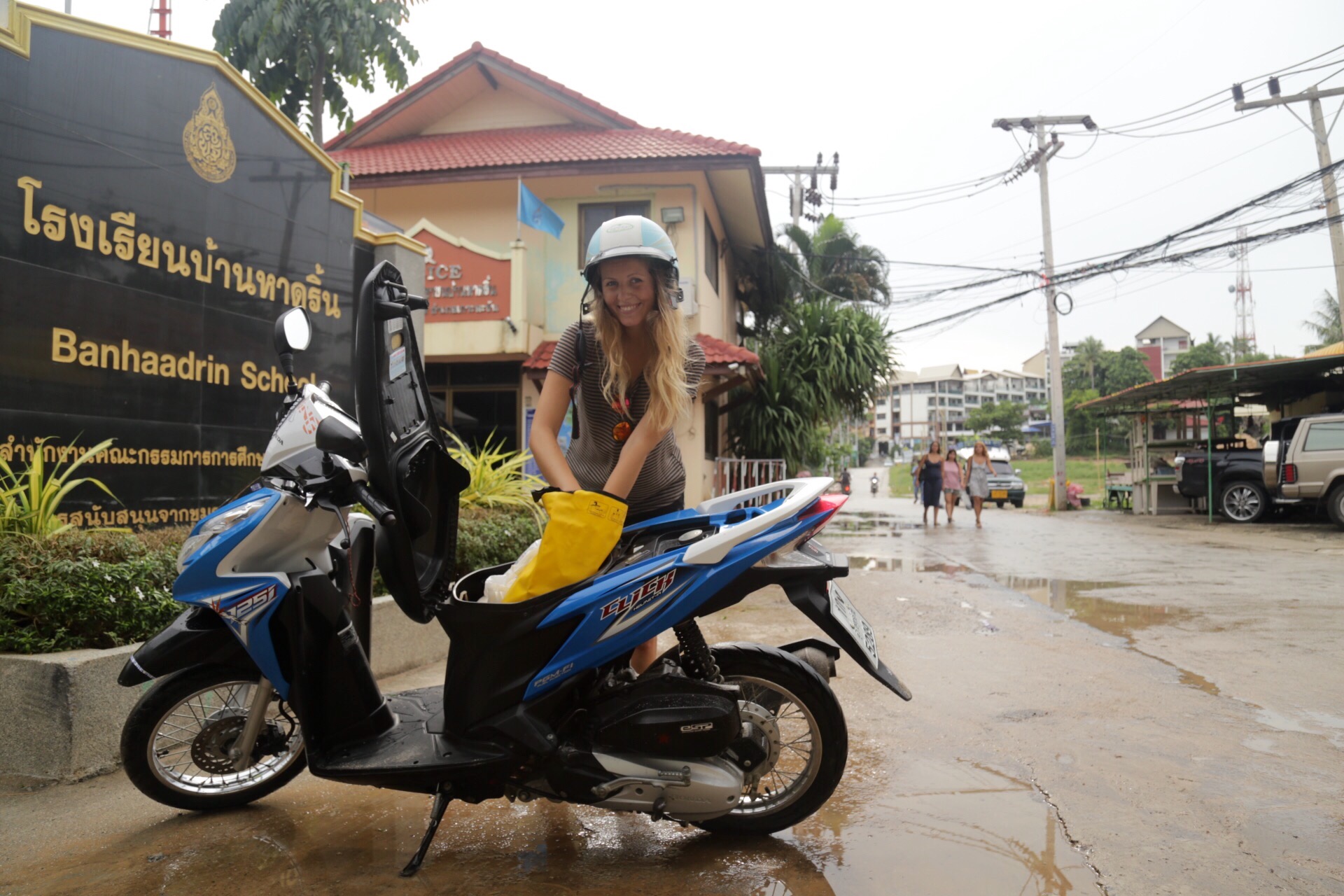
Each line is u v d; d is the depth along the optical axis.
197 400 5.64
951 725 3.82
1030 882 2.39
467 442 13.80
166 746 3.09
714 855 2.60
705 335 14.06
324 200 6.89
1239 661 5.01
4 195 4.49
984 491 16.08
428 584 2.68
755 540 2.49
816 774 2.66
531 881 2.44
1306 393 18.50
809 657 2.76
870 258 23.55
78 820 2.89
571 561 2.42
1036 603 7.09
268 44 12.66
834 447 44.94
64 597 3.42
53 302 4.73
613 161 13.43
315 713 2.63
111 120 5.09
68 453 4.35
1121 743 3.56
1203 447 19.97
